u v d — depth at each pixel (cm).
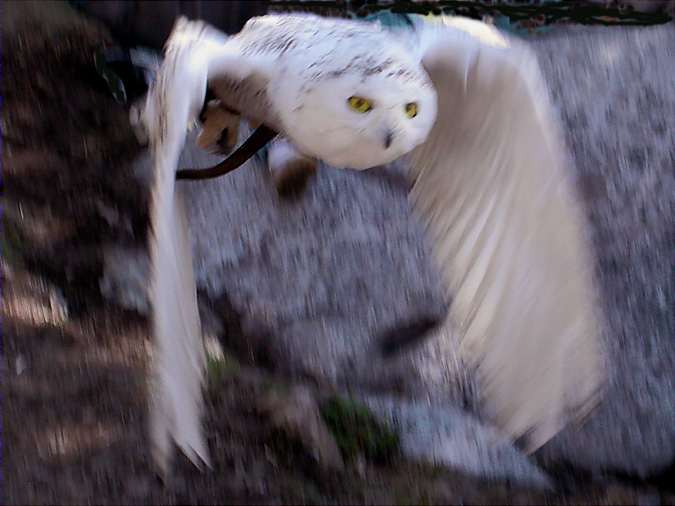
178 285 197
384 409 277
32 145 316
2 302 277
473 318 222
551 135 212
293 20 202
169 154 192
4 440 249
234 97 206
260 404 267
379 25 204
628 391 288
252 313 298
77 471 246
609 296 306
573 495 267
